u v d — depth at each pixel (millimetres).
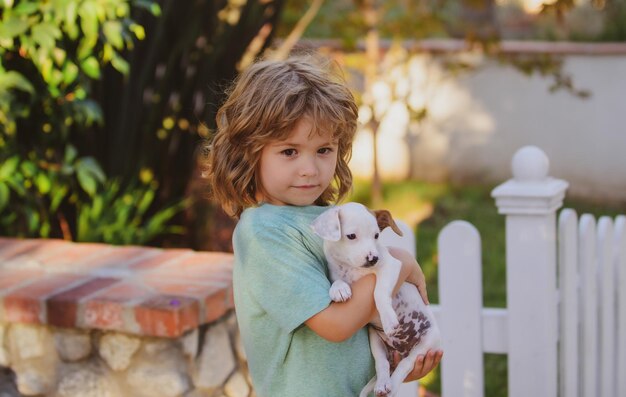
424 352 1929
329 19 6809
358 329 1798
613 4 8359
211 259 3027
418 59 8133
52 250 3186
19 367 2764
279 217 1860
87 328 2631
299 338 1861
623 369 3256
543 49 7652
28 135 3613
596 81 7621
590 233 2998
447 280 2840
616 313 3246
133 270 2908
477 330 2836
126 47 3934
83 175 3543
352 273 1815
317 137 1823
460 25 6828
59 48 3307
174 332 2500
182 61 4188
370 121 6914
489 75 7973
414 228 6785
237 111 1887
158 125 4188
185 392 2596
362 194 7688
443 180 8242
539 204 2715
